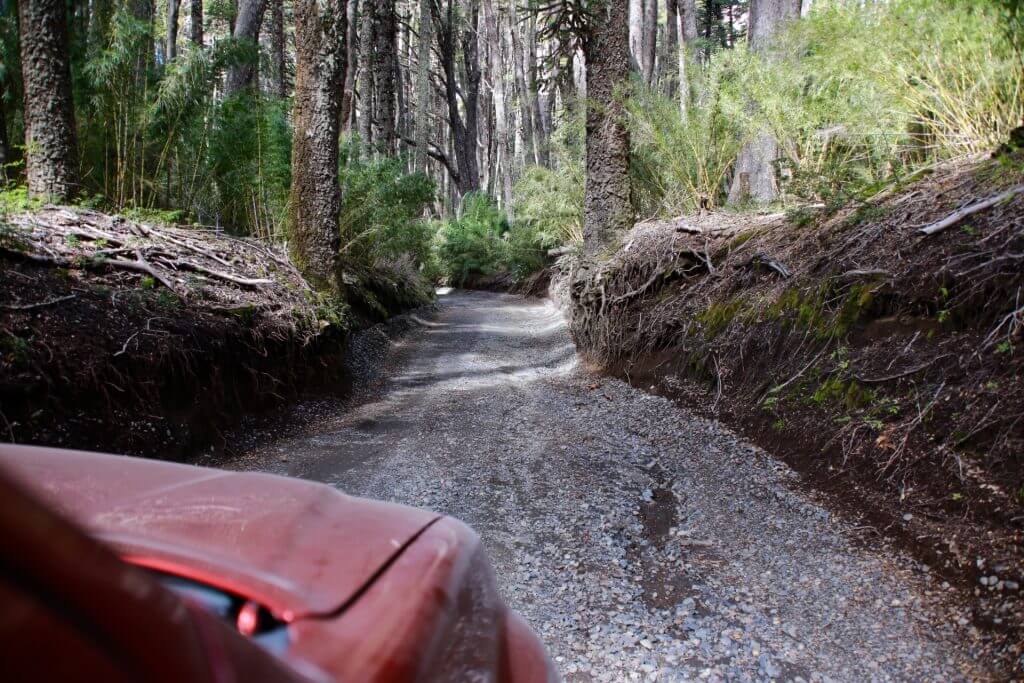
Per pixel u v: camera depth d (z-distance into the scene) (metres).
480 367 11.34
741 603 3.62
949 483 4.12
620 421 7.40
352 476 5.43
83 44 9.84
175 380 6.01
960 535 3.74
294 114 11.24
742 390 6.89
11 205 7.07
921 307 5.45
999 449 4.02
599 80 13.06
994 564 3.45
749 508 4.78
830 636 3.30
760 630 3.35
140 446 5.34
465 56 47.97
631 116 12.55
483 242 34.41
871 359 5.53
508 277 30.70
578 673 2.98
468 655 1.43
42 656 0.47
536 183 19.72
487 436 6.77
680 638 3.29
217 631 0.83
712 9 38.84
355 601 1.29
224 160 11.56
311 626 1.19
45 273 6.02
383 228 15.62
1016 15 6.11
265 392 7.32
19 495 0.51
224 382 6.70
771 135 10.16
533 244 26.23
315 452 6.22
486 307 23.19
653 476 5.60
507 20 41.69
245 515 1.51
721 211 11.29
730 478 5.36
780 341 6.78
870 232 6.70
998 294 4.87
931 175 7.02
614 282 11.05
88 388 5.19
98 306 5.97
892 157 8.08
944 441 4.39
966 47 6.91
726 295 8.34
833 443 5.17
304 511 1.58
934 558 3.73
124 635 0.56
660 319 9.30
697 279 9.45
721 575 3.93
